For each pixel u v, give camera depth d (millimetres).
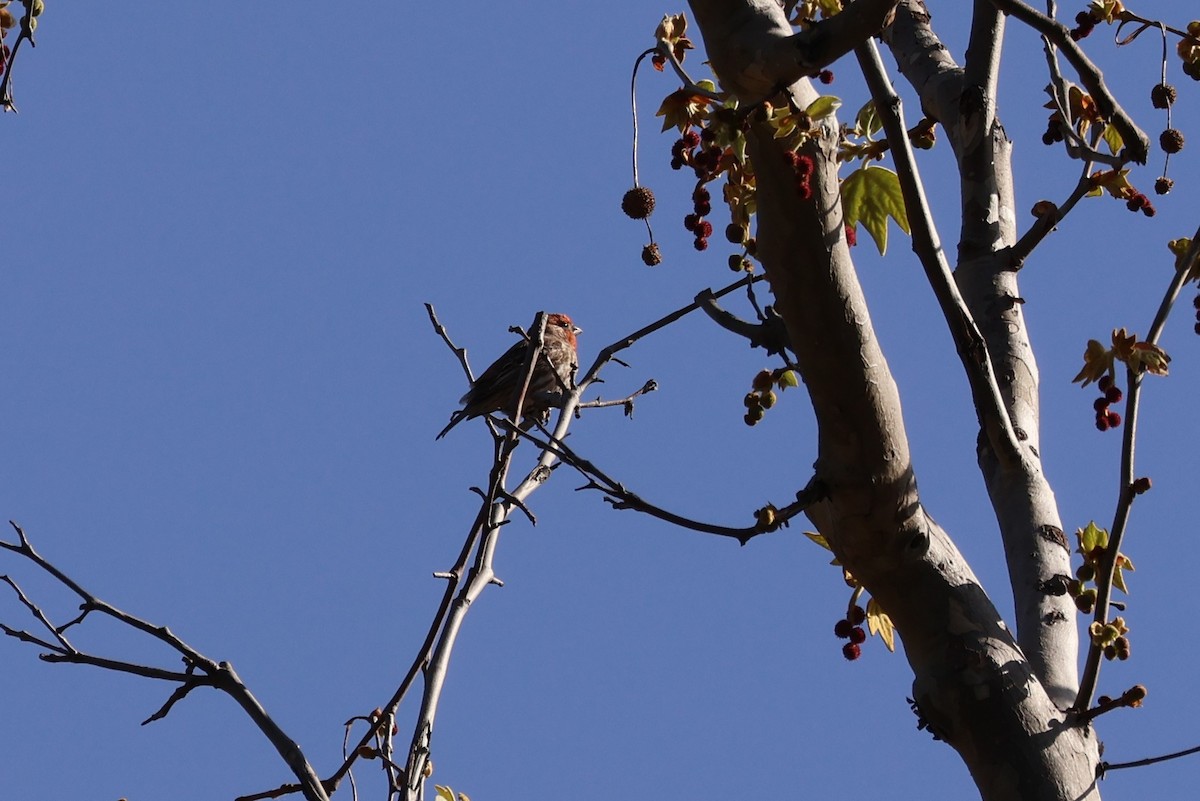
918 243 8883
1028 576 9555
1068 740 8469
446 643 9711
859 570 8836
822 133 8148
